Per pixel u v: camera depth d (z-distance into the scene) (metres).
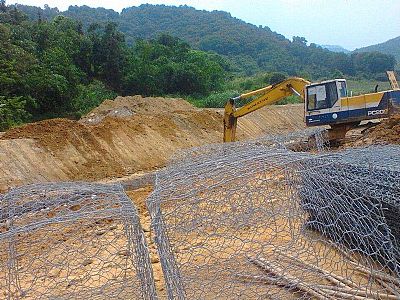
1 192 12.79
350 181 6.13
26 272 6.45
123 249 6.77
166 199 5.88
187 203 5.84
